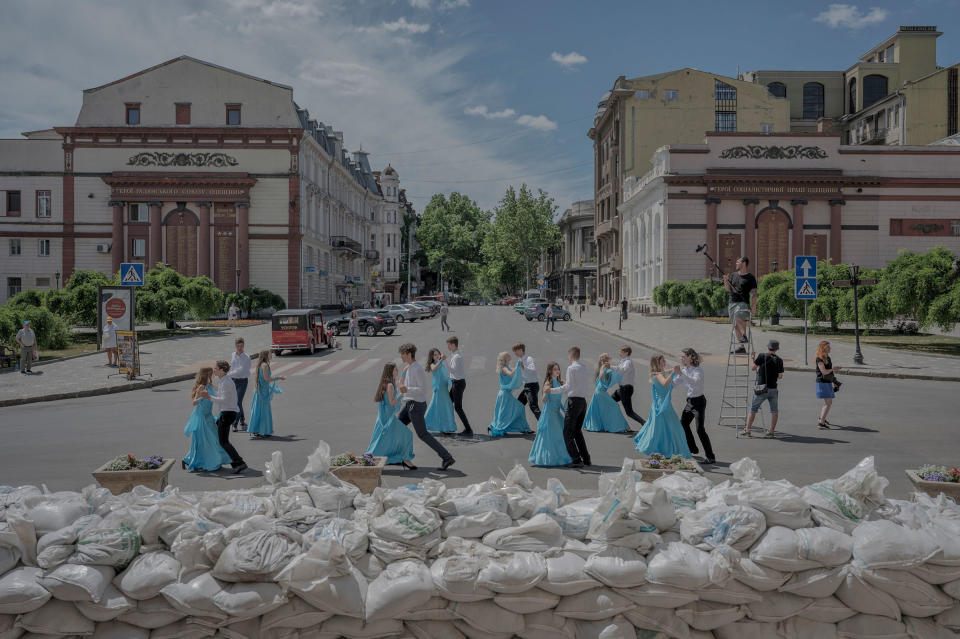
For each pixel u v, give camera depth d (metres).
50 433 12.23
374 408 14.73
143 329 41.47
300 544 4.44
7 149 54.62
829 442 11.12
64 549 4.17
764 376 11.57
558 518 4.73
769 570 4.27
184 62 53.94
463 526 4.63
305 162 56.78
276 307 52.44
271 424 11.85
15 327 23.86
